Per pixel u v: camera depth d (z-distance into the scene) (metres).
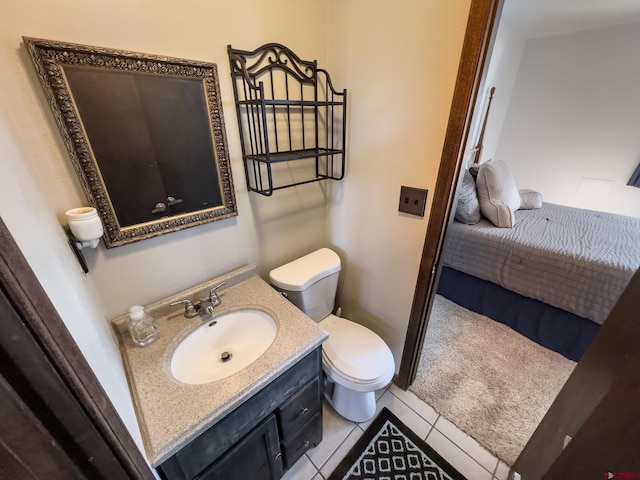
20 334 0.27
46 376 0.29
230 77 0.98
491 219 2.27
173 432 0.67
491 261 2.09
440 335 2.02
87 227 0.72
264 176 1.22
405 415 1.46
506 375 1.69
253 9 0.96
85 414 0.34
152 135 0.86
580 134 3.25
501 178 2.41
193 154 0.96
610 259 1.68
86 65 0.70
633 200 3.07
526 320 1.99
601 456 0.55
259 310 1.12
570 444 0.65
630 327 0.64
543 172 3.61
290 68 1.13
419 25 0.92
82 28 0.69
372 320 1.62
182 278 1.10
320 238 1.64
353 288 1.64
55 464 0.33
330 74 1.26
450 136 0.95
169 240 1.02
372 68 1.10
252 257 1.32
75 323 0.45
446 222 1.11
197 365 1.00
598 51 2.95
